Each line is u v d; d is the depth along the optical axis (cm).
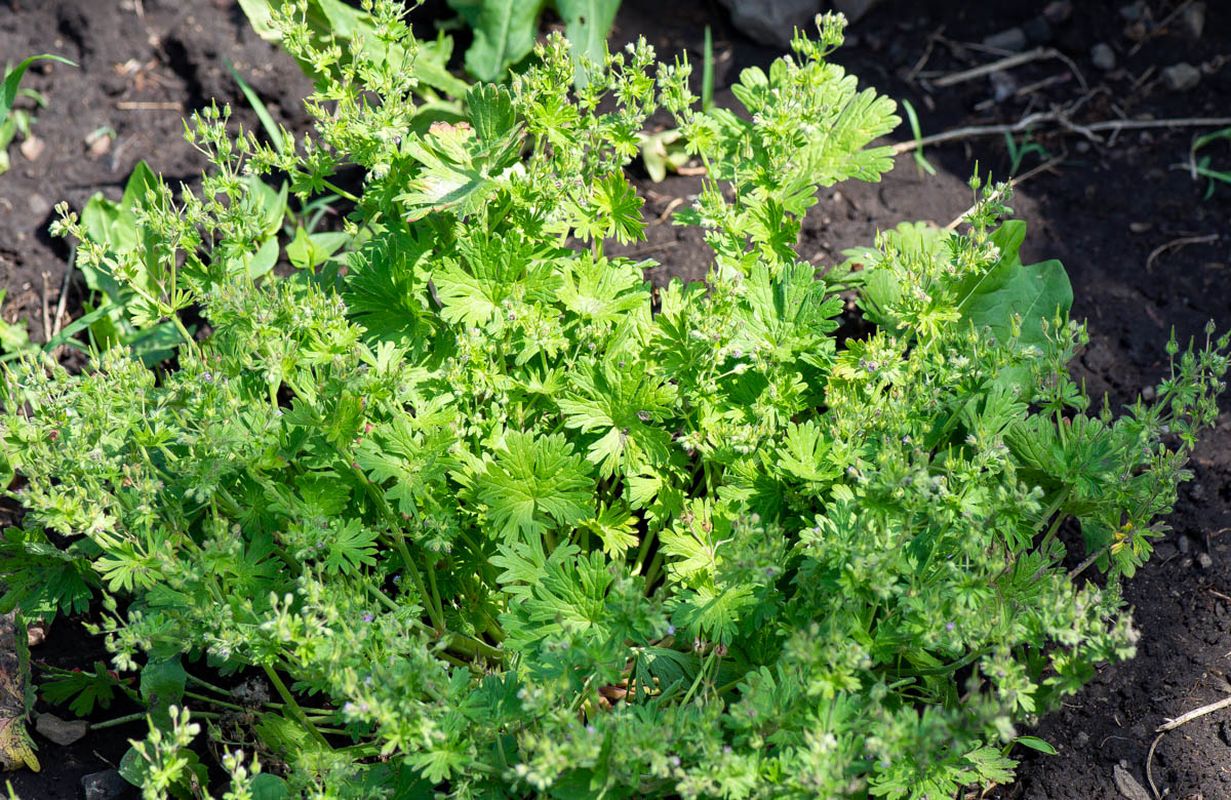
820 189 98
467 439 80
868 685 76
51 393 78
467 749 72
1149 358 92
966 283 86
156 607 81
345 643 72
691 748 72
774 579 76
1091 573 85
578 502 78
